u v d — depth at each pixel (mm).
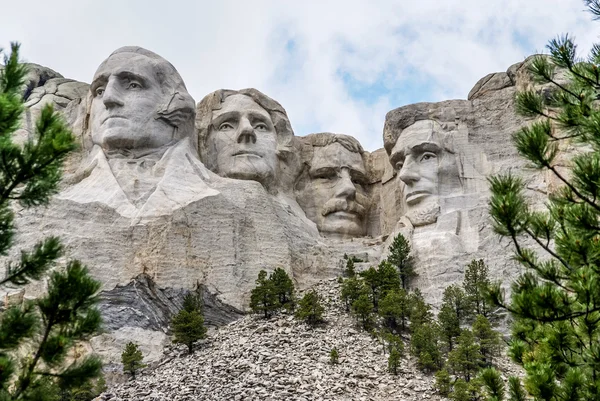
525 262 18219
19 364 16500
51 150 16516
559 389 17625
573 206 17766
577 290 17219
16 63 17344
